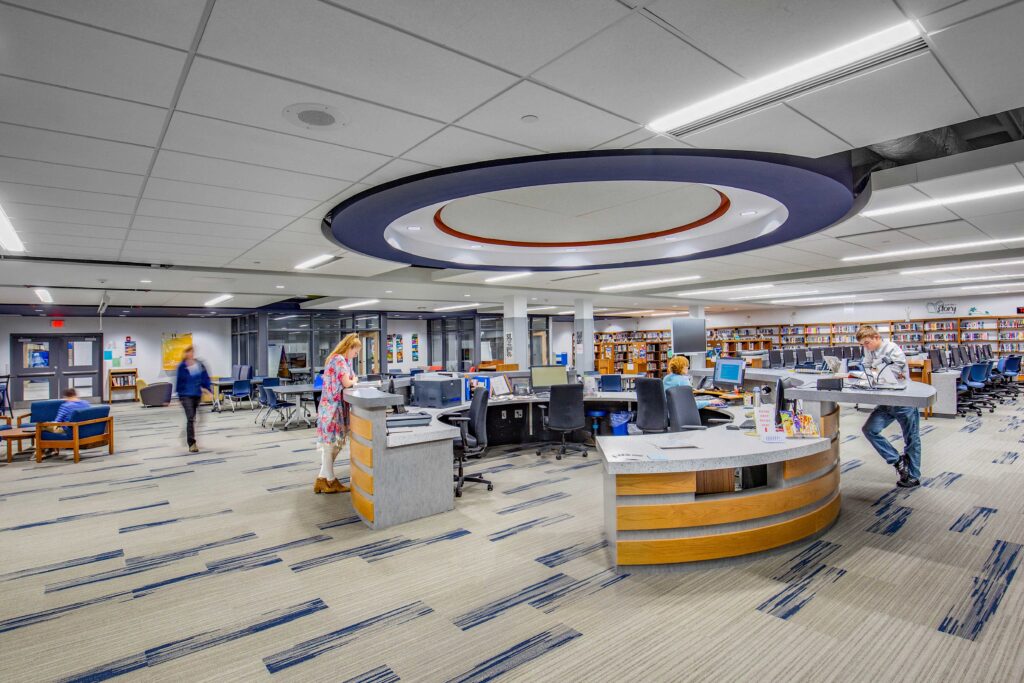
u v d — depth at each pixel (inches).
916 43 88.2
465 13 78.7
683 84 102.3
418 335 828.0
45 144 123.7
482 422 193.9
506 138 128.0
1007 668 86.2
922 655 90.0
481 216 224.4
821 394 147.7
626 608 107.2
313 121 115.9
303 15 78.2
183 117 112.1
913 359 379.9
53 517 176.4
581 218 230.8
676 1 76.6
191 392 292.8
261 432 360.8
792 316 733.3
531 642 96.2
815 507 141.6
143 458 273.9
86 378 594.6
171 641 99.7
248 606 112.6
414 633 100.3
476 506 176.7
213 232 215.8
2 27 78.5
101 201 168.9
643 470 119.7
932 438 281.1
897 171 170.4
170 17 77.8
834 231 239.8
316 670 89.7
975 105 111.9
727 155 138.6
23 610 112.5
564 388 242.1
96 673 90.1
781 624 100.3
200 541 151.8
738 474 135.6
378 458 156.9
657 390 216.7
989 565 124.9
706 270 360.5
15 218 185.8
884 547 135.7
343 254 265.7
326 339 663.8
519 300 474.3
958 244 274.7
